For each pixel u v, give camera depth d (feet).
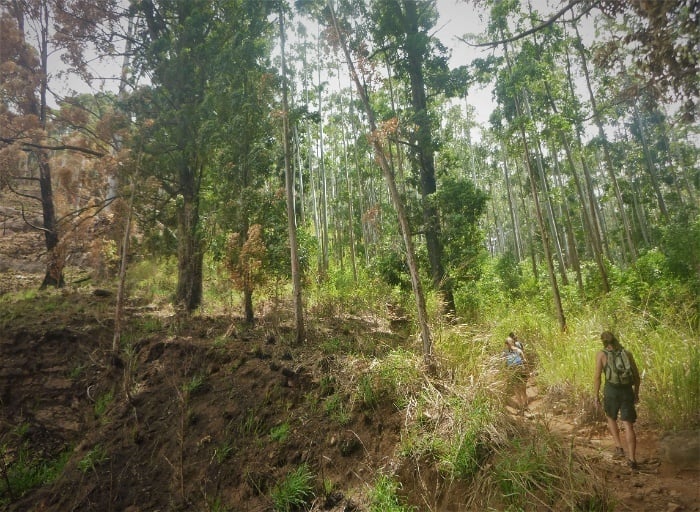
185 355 25.18
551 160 69.26
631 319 27.50
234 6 41.78
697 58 13.23
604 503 12.57
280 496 16.34
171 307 37.88
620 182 83.97
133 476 19.02
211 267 48.08
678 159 76.18
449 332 23.84
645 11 13.52
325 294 43.55
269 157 35.65
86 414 24.26
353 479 16.67
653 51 14.07
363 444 17.72
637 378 15.79
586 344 25.09
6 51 43.01
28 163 52.85
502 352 23.24
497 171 97.86
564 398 22.33
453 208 40.37
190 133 38.42
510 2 36.47
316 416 19.56
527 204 103.09
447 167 44.65
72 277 48.47
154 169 38.01
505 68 40.96
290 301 42.50
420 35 39.91
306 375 21.81
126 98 39.09
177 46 41.65
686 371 18.25
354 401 19.66
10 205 68.54
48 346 27.71
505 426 16.33
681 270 33.94
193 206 40.16
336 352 25.11
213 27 43.42
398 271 39.78
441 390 19.24
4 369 25.26
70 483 19.16
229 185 35.27
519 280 63.05
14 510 19.02
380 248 43.09
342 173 95.09
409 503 15.12
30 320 30.22
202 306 38.91
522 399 21.70
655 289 33.71
